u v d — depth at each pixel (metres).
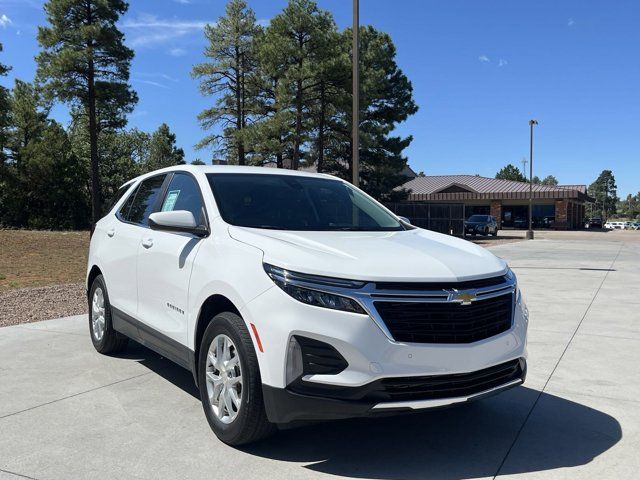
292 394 3.48
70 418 4.48
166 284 4.75
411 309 3.51
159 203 5.42
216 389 4.06
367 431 4.32
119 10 36.56
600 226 76.62
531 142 41.44
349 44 32.41
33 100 45.41
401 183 37.75
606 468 3.72
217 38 36.41
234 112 37.59
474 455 3.91
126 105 37.62
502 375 3.91
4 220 41.88
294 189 5.18
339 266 3.57
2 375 5.56
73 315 8.64
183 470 3.62
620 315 8.91
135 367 5.87
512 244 31.58
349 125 32.84
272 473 3.60
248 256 3.90
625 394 5.19
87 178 45.28
